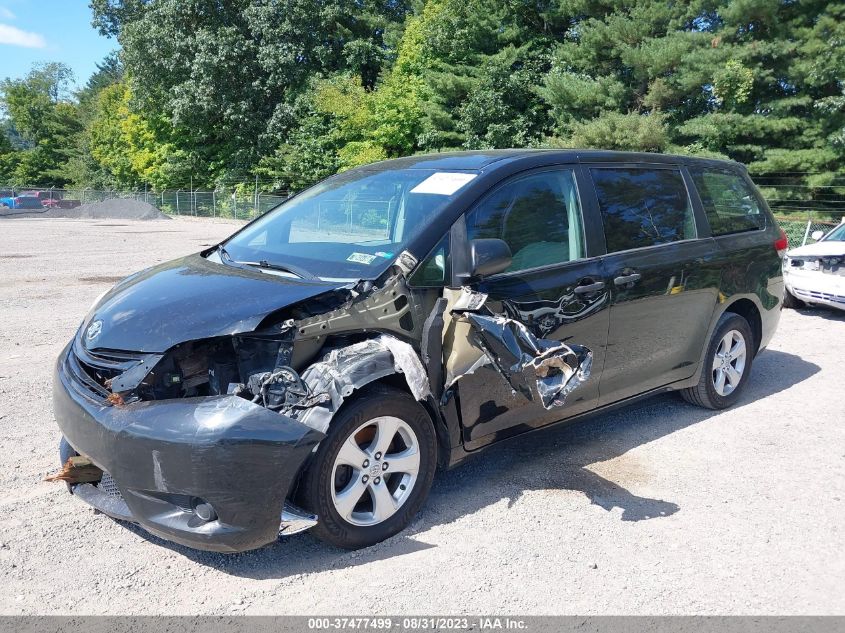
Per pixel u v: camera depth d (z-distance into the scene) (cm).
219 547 299
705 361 535
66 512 375
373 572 324
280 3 3703
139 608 295
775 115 2219
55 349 715
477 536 359
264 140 3781
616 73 2428
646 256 466
